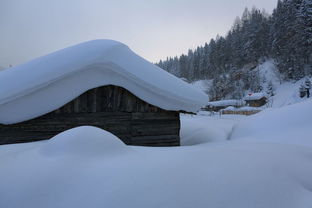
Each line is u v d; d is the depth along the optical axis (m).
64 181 2.16
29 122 5.38
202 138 8.57
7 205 1.93
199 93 6.98
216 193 1.88
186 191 1.91
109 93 6.16
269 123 7.03
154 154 2.97
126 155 2.92
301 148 3.55
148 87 6.20
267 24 72.12
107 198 1.87
